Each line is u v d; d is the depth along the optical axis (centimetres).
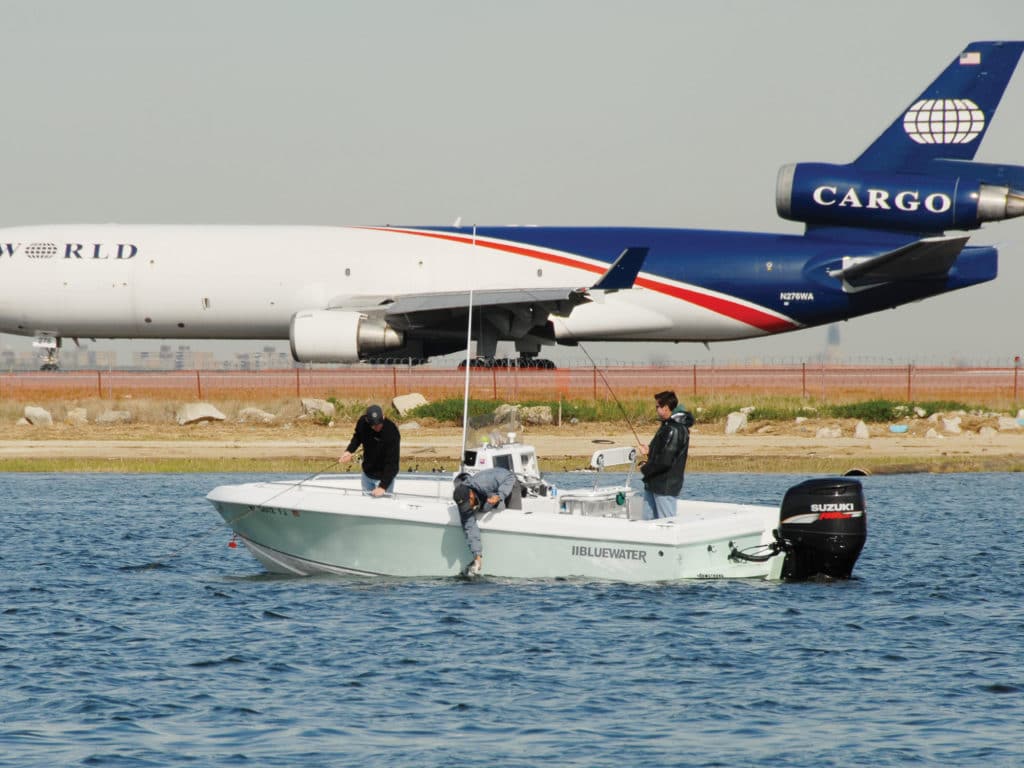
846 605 8506
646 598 8519
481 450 9306
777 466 17488
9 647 7462
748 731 6044
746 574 9112
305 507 9231
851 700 6494
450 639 7575
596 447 19075
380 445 9356
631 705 6406
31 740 5900
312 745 5850
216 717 6225
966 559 10331
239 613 8306
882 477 16575
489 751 5788
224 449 19138
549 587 8825
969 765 5634
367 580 9294
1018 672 6975
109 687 6688
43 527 12112
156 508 13475
